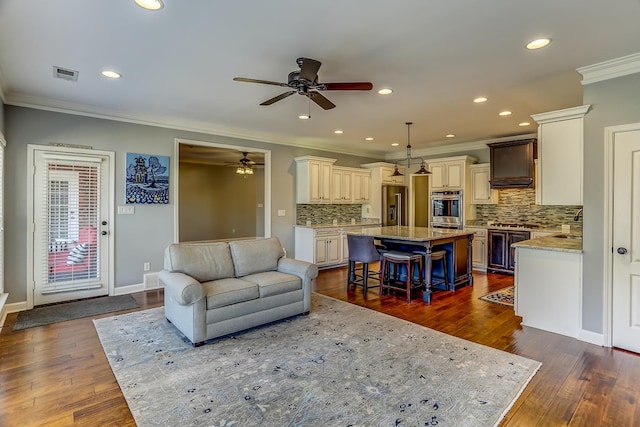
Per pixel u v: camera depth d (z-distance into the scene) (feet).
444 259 15.98
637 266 9.29
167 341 10.15
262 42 8.50
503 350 9.53
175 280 10.27
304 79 8.80
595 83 9.87
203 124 17.22
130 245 15.40
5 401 7.09
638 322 9.32
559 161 10.59
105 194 14.76
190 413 6.72
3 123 12.07
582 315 10.25
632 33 7.93
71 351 9.46
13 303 12.77
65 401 7.11
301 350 9.54
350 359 8.98
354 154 25.39
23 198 12.88
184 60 9.59
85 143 14.19
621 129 9.41
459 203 21.50
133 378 8.04
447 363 8.75
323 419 6.52
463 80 11.00
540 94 12.41
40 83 11.40
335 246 22.11
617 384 7.75
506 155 19.42
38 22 7.56
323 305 13.76
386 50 8.89
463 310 13.12
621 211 9.52
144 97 12.90
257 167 31.27
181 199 32.37
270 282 11.47
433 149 24.32
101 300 14.19
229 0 6.71
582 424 6.37
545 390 7.51
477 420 6.48
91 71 10.38
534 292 11.28
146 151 15.78
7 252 12.61
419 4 6.82
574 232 17.71
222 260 12.14
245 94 12.55
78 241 14.14
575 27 7.69
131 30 7.95
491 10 7.03
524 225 20.06
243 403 7.05
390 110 14.56
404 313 12.78
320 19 7.41
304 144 22.27
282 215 21.34
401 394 7.36
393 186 25.25
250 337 10.46
